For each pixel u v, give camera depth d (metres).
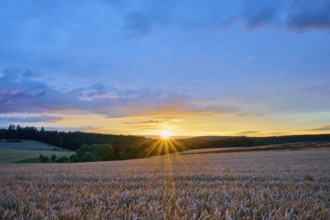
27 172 25.89
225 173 19.12
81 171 25.36
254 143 106.44
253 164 29.34
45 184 14.58
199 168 25.11
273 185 12.29
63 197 8.97
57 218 5.90
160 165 32.44
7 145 119.81
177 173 19.94
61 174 21.81
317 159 35.34
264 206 7.04
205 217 5.66
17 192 10.30
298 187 11.57
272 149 75.94
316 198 8.24
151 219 5.79
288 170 20.86
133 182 14.45
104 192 9.71
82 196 9.12
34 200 8.54
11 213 6.48
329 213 6.18
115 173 21.53
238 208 6.88
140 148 100.69
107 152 88.00
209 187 11.70
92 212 6.34
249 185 12.02
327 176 16.03
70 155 90.25
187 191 10.06
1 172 26.78
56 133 132.38
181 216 6.01
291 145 83.75
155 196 8.86
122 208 6.55
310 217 6.03
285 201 7.57
